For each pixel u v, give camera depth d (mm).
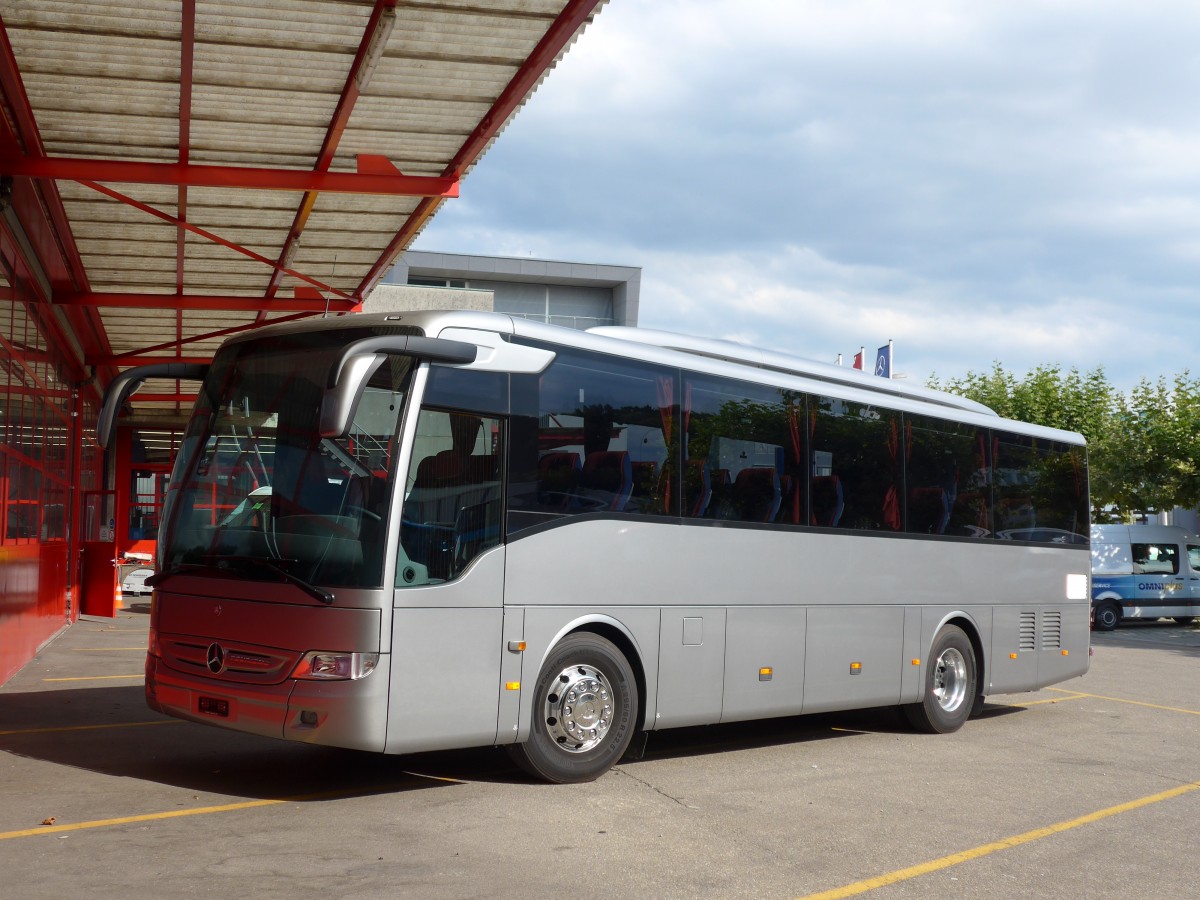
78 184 13078
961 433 12555
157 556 8336
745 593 9797
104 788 7691
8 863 5863
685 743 10789
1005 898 6082
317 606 7316
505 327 8203
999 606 12836
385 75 10844
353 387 6898
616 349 8977
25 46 9820
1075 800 8594
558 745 8336
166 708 8039
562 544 8344
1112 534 31062
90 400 22547
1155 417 36500
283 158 12625
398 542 7383
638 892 5852
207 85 10734
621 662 8719
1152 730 12414
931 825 7605
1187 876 6633
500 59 10617
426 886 5730
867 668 11031
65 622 19781
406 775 8531
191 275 17578
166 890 5488
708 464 9594
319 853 6234
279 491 7730
